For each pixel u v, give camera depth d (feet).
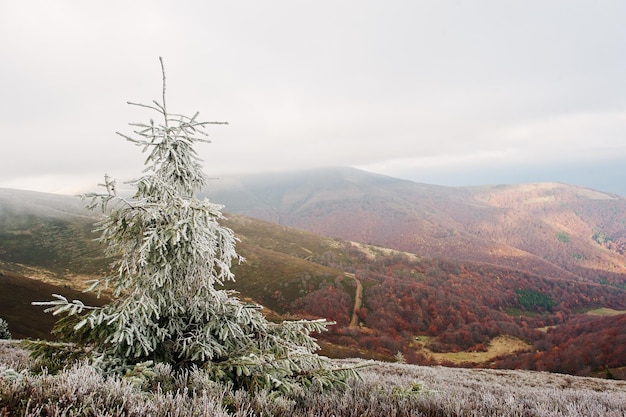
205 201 20.47
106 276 20.22
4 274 231.71
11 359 22.09
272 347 20.68
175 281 20.53
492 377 63.21
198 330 19.99
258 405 13.56
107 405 10.77
